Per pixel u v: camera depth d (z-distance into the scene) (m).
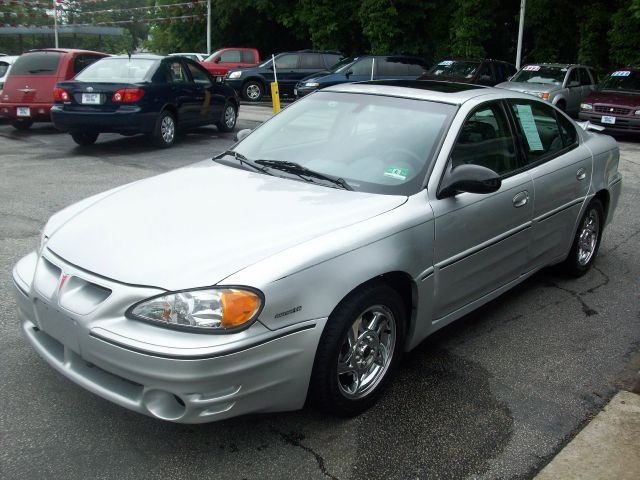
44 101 12.45
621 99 14.26
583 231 5.14
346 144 3.87
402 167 3.59
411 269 3.28
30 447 2.87
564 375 3.71
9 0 34.16
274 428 3.08
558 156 4.64
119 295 2.66
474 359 3.86
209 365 2.54
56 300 2.83
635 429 3.14
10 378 3.40
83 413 3.13
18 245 5.52
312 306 2.80
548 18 23.95
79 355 2.79
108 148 10.98
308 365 2.84
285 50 31.62
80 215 3.34
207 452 2.89
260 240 2.90
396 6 25.03
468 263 3.71
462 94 4.10
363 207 3.27
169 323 2.58
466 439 3.06
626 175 9.82
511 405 3.37
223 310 2.58
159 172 8.94
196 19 30.97
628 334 4.28
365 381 3.23
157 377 2.56
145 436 2.98
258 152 4.11
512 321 4.42
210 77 12.57
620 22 21.23
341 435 3.05
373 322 3.19
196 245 2.87
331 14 26.05
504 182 3.98
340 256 2.92
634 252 6.02
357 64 18.00
